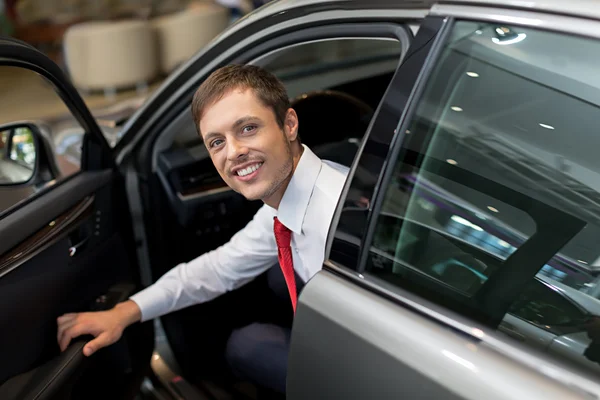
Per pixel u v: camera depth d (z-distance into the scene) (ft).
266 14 4.12
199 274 4.80
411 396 2.72
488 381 2.47
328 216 3.64
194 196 5.75
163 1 20.15
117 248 5.32
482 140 2.91
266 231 4.42
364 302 2.98
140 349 5.50
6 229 3.91
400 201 3.06
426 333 2.73
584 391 2.30
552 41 2.72
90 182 4.97
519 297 2.67
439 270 2.90
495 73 2.88
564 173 2.71
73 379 4.27
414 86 3.06
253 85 3.36
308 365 3.24
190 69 4.87
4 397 3.79
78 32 18.30
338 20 3.61
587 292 2.56
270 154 3.38
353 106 6.04
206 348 6.01
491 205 2.85
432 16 3.08
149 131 5.59
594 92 2.64
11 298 3.91
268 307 5.77
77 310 4.69
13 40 3.99
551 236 2.69
